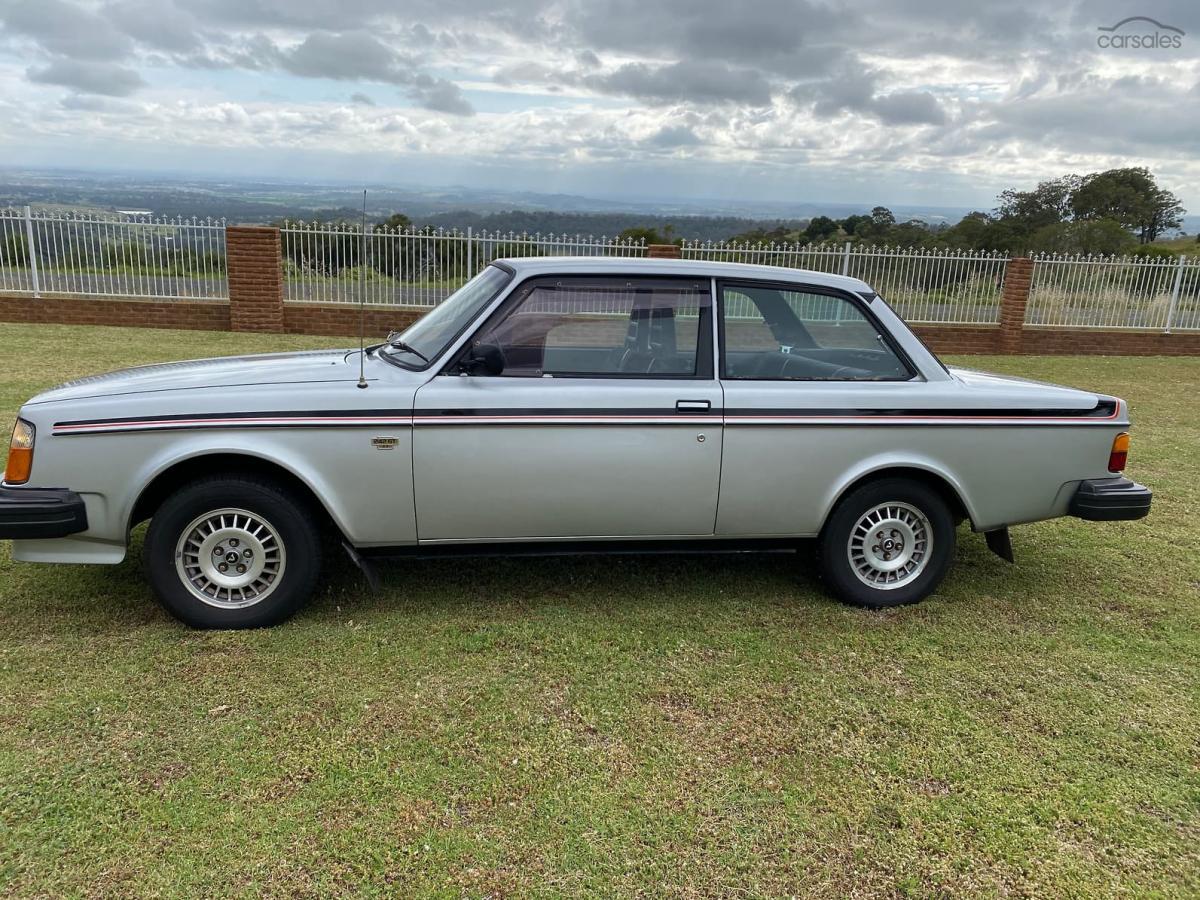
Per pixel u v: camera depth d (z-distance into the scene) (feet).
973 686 12.34
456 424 12.62
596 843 8.82
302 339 44.86
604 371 13.42
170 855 8.39
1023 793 9.97
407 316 47.47
